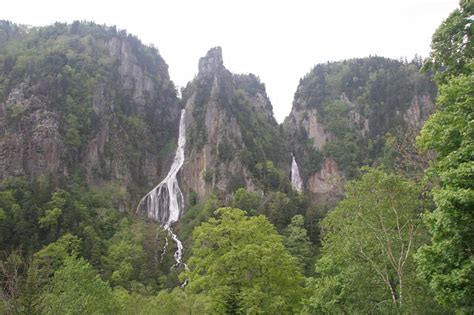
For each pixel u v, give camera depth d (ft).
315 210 321.11
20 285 78.43
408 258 82.58
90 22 604.49
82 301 94.89
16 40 552.82
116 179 426.51
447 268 54.70
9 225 256.73
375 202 87.35
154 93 549.13
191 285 102.22
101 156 430.61
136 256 266.57
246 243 106.93
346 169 529.86
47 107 411.95
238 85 625.00
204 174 419.95
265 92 647.56
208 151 445.37
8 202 283.38
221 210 115.14
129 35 617.62
